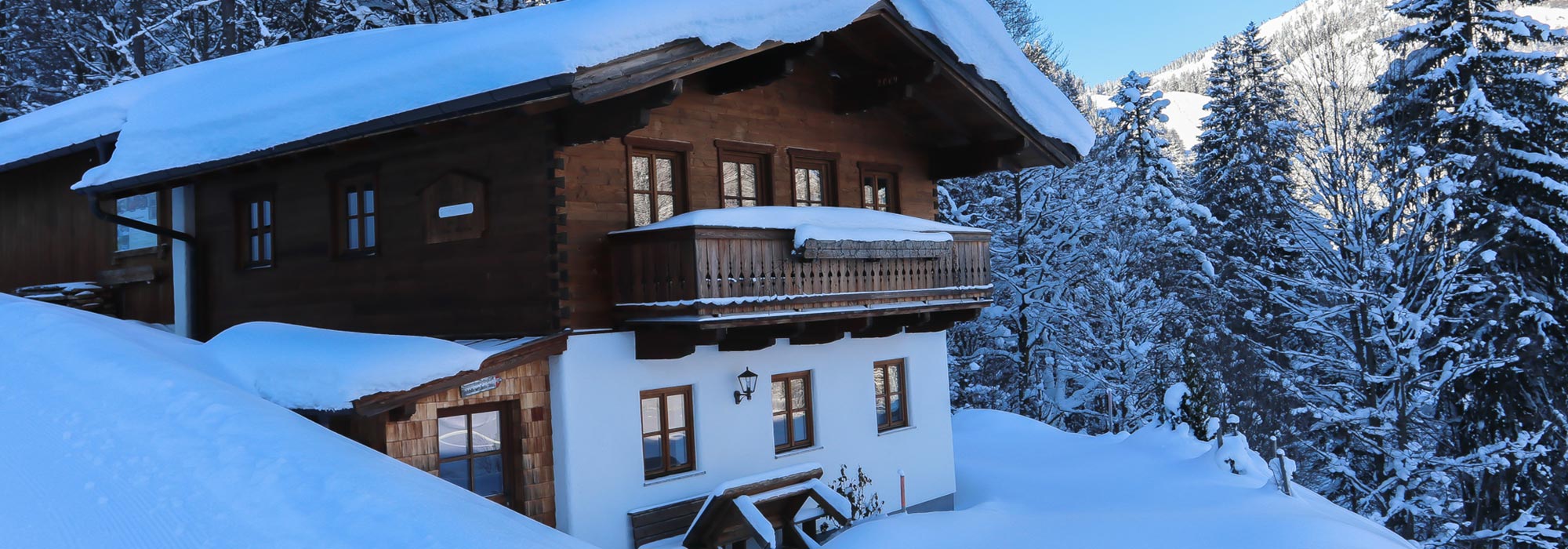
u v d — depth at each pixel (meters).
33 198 18.59
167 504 7.44
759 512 11.43
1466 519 25.89
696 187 13.34
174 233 15.54
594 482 11.93
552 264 11.68
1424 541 25.02
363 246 13.88
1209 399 23.73
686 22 10.90
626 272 12.21
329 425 10.77
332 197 14.16
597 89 10.23
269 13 28.39
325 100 12.11
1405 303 24.02
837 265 13.30
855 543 11.66
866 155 15.88
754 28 11.60
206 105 14.37
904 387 16.52
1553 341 24.36
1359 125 24.28
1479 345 24.36
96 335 11.98
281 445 8.76
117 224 16.48
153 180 14.09
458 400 11.14
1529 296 23.62
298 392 10.40
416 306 13.18
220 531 7.04
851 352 15.37
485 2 25.72
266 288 14.98
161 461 8.27
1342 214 24.55
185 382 10.25
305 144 12.20
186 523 7.12
